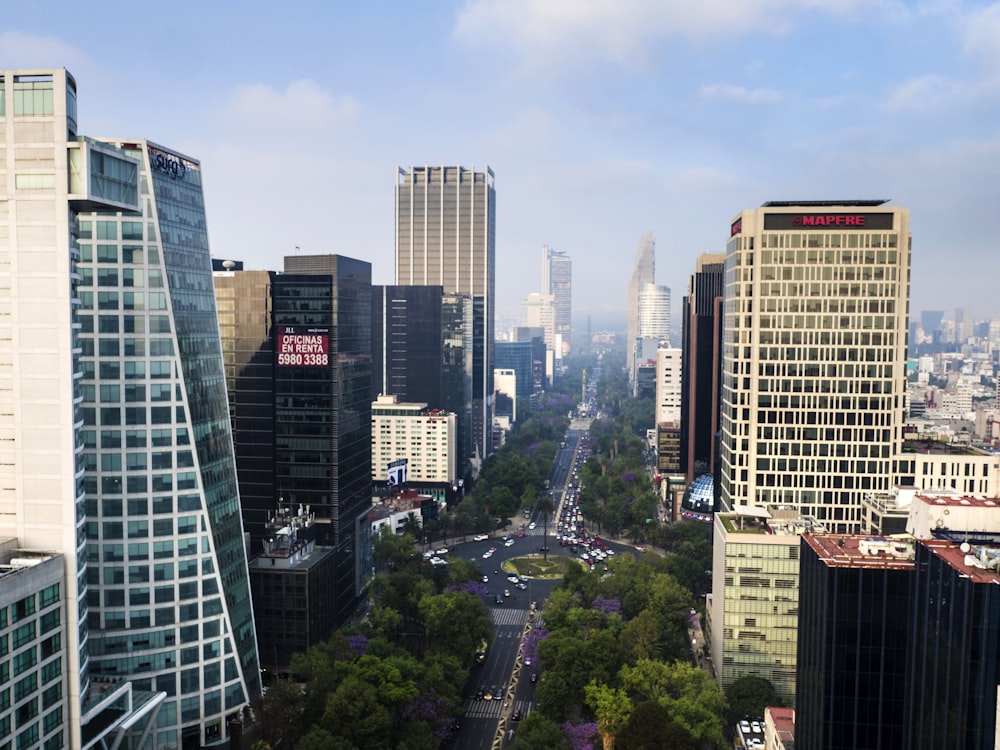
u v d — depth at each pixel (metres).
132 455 199.50
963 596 115.44
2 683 139.38
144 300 199.38
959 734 115.94
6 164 155.38
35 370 156.75
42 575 150.00
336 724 191.12
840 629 145.38
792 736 176.88
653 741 181.88
